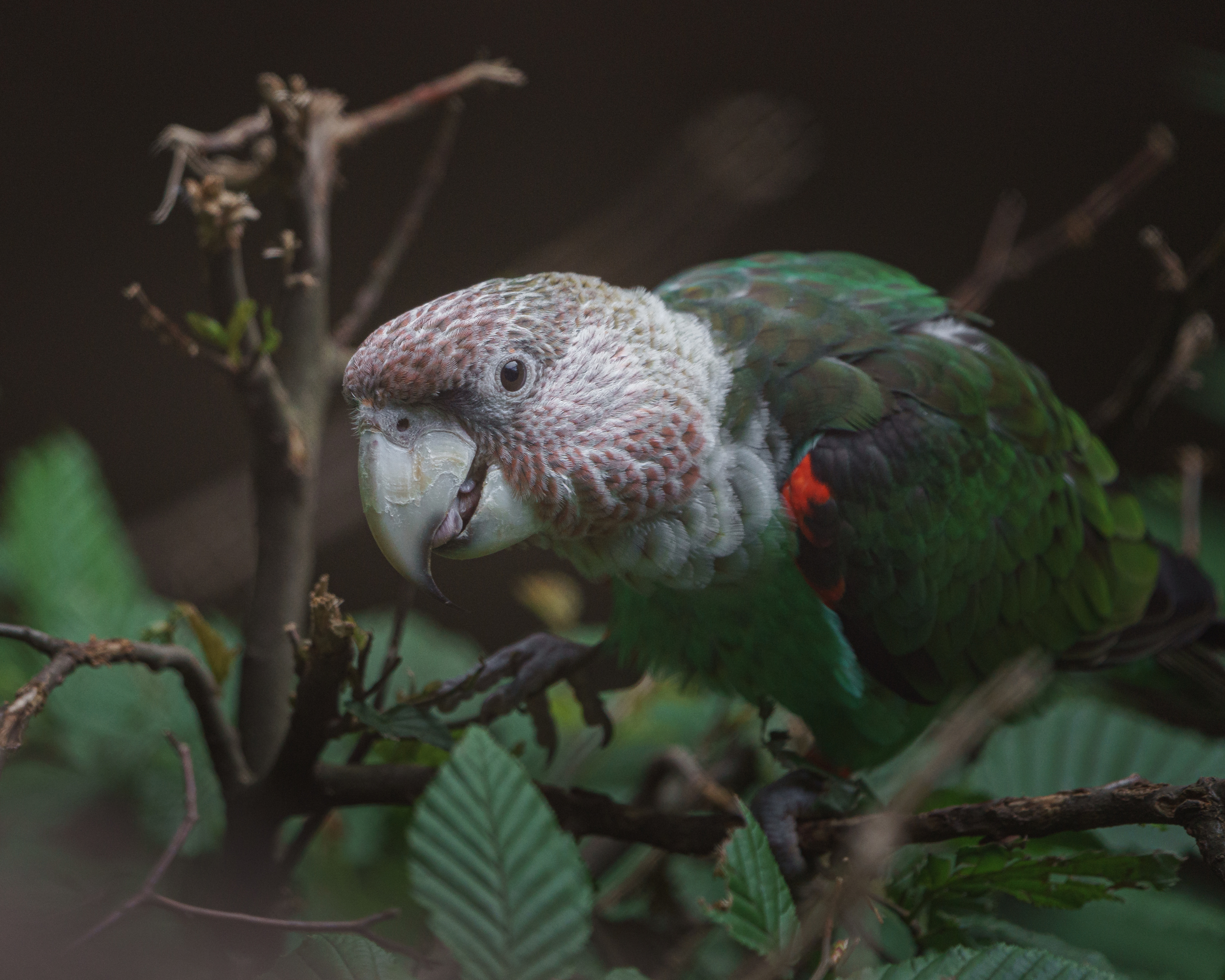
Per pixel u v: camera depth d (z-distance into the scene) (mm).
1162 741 5707
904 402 5898
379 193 18000
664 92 18594
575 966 3189
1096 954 4477
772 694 6191
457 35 18234
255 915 4598
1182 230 17594
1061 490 6527
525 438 5039
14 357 17359
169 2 17609
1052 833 3771
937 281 18438
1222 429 15742
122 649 4059
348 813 5559
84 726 5891
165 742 5863
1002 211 7809
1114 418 7055
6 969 3705
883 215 18328
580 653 5391
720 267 6812
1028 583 6383
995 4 18078
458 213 18172
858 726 6207
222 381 5629
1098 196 7453
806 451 5723
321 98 5449
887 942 4980
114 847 5582
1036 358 17812
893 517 5746
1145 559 7000
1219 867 3355
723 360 5719
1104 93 17922
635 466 5238
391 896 5324
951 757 3854
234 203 4371
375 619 6703
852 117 18422
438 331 4879
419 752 4918
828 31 18391
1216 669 7352
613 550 5551
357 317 5645
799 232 18203
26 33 17203
